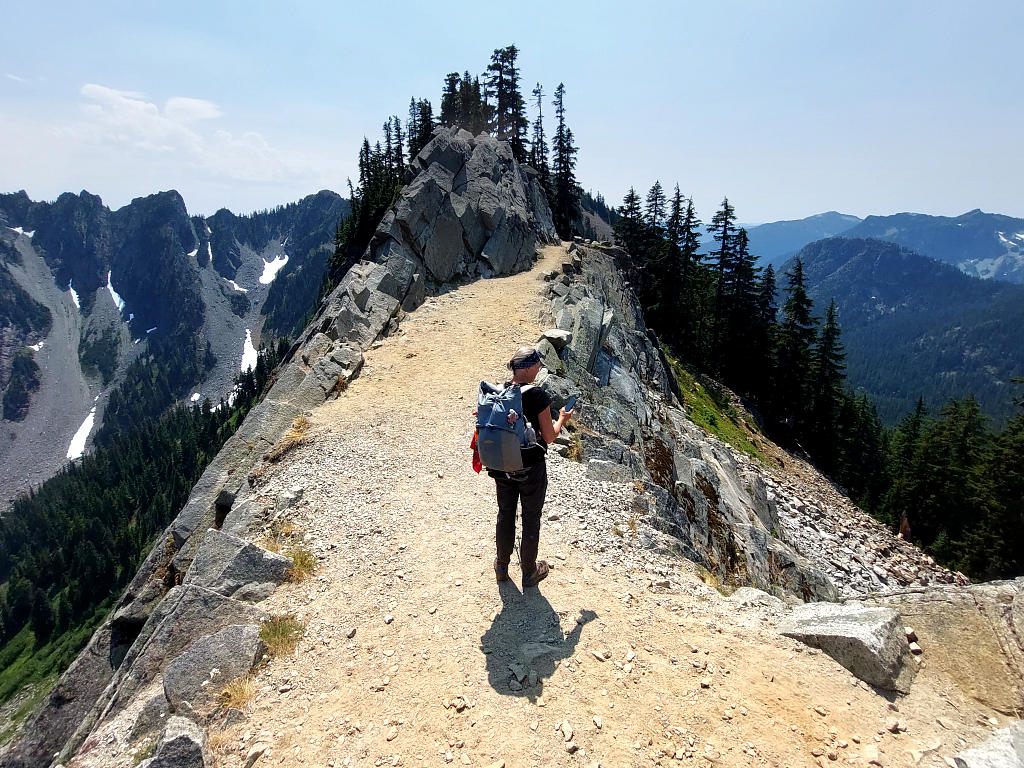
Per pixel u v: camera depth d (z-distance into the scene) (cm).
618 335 2608
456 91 7325
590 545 848
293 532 974
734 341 5769
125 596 1209
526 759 477
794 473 3722
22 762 940
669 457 1744
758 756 478
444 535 892
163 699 591
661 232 6531
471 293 2848
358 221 6975
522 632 642
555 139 6994
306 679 605
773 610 713
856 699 541
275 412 1503
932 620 628
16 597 10194
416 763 484
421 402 1572
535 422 668
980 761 447
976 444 5500
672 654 606
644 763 471
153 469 13550
